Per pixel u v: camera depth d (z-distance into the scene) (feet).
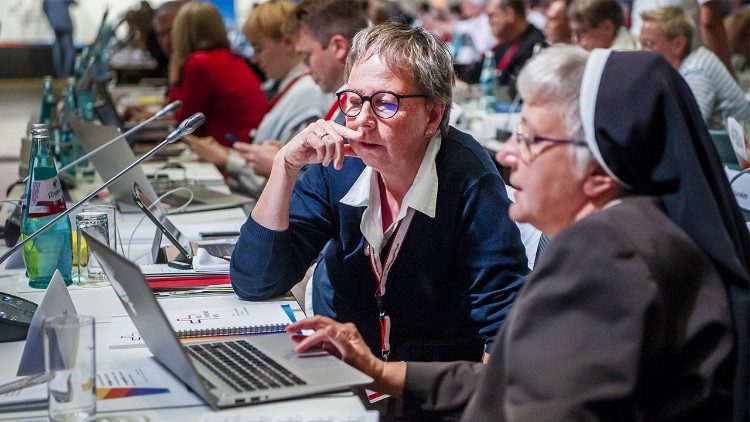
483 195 7.19
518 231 7.31
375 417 4.97
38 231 7.07
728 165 11.33
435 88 7.04
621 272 4.42
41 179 7.77
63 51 56.29
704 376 4.52
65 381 4.89
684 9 18.11
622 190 4.83
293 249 7.54
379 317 7.64
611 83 4.67
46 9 55.57
